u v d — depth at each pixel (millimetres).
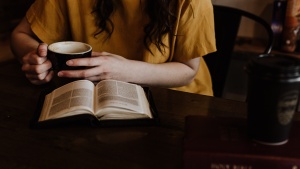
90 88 872
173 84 1139
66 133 763
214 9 1539
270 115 574
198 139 615
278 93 557
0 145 717
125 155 696
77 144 727
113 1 1156
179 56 1200
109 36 1207
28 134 757
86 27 1200
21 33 1254
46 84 999
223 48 1562
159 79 1093
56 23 1239
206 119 685
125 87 889
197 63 1212
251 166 579
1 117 824
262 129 590
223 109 896
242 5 1898
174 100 939
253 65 575
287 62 577
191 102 931
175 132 782
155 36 1154
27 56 985
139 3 1143
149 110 844
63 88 888
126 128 789
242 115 865
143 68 1054
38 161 672
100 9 1160
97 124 786
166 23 1133
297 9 1694
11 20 2357
